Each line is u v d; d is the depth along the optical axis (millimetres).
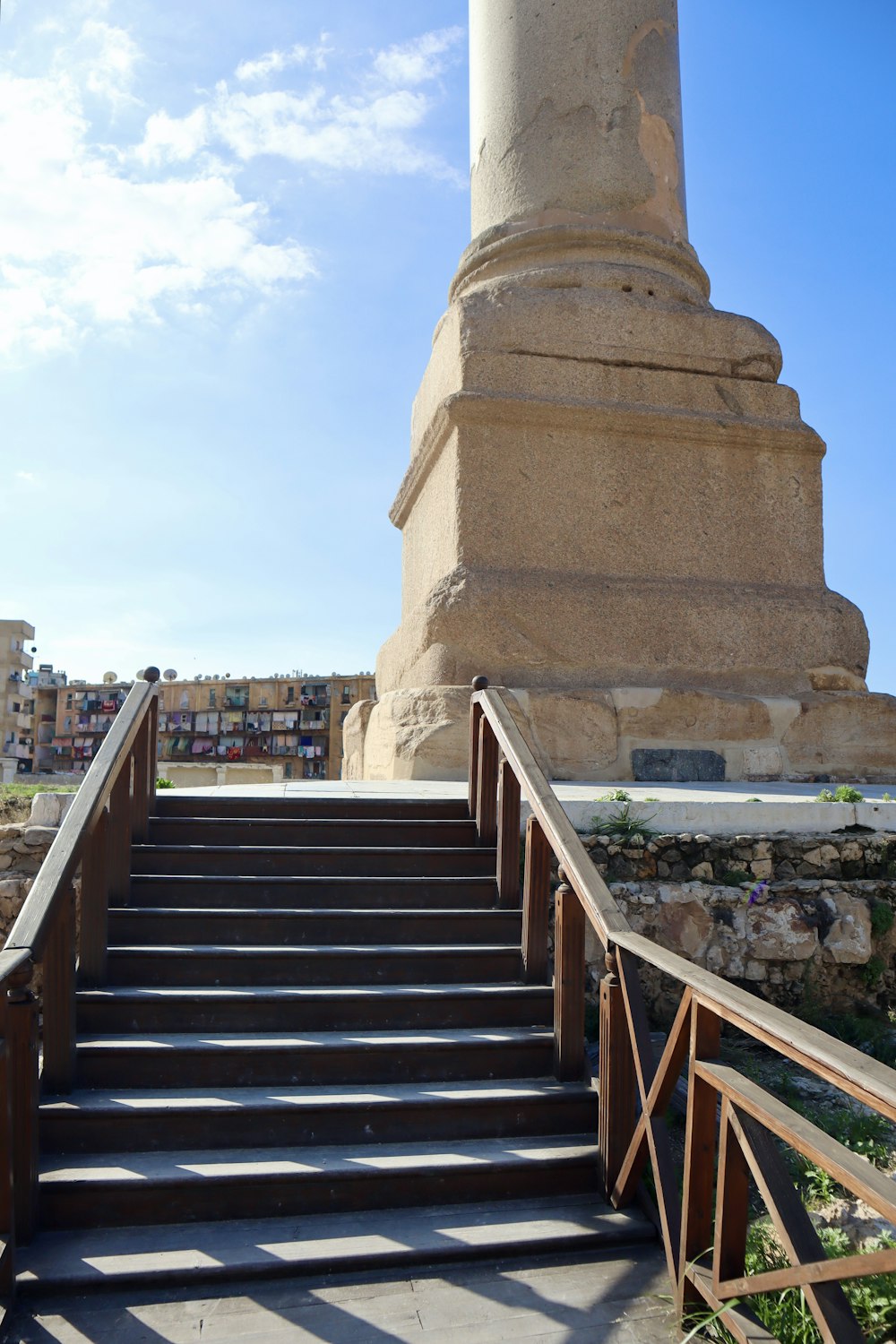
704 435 8836
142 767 5117
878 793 7289
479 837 5359
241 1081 3861
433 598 8117
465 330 8789
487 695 5367
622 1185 3410
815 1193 3619
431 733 7453
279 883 4832
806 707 8328
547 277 9117
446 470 8719
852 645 8820
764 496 9000
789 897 5305
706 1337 2779
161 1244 3168
